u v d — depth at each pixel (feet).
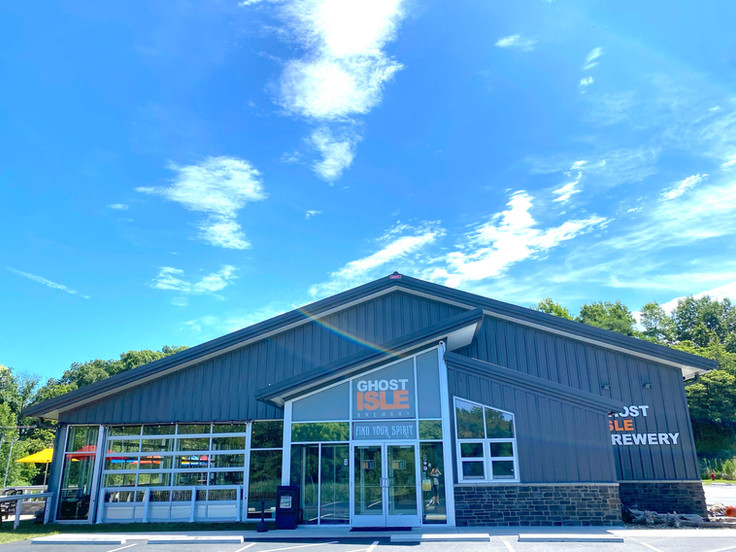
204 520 52.80
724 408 143.13
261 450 54.44
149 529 47.67
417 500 43.37
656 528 40.78
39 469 130.52
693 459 49.67
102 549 37.96
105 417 56.29
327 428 46.21
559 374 54.03
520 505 41.78
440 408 45.09
